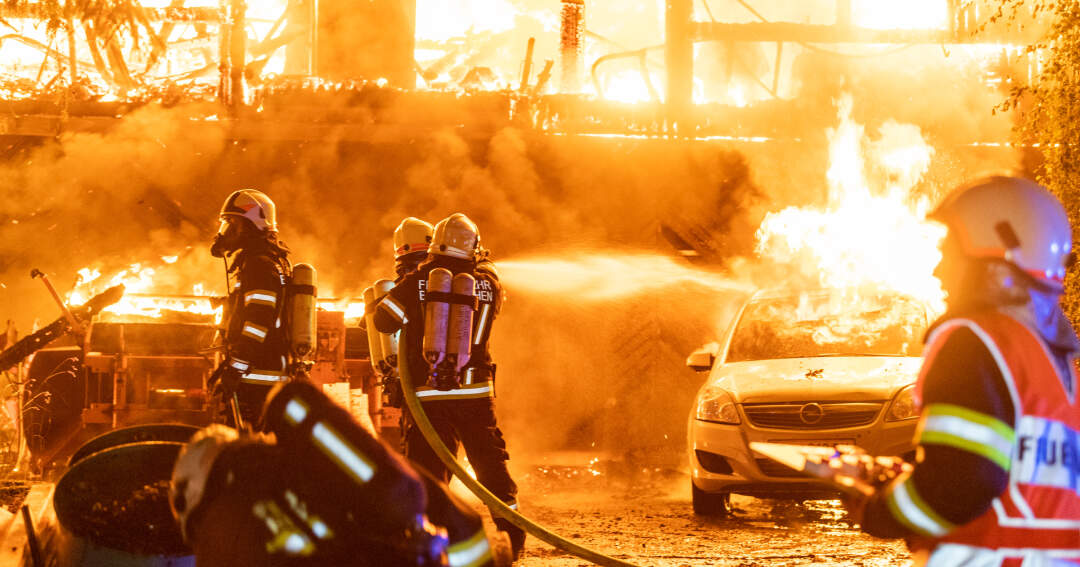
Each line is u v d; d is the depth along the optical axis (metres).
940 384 3.80
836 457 4.15
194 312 20.08
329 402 4.28
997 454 3.70
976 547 3.82
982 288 3.97
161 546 6.13
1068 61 16.69
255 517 4.18
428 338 10.03
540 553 11.85
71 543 6.12
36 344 16.11
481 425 10.30
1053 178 16.55
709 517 14.91
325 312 16.19
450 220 10.53
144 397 16.42
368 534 4.20
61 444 16.58
